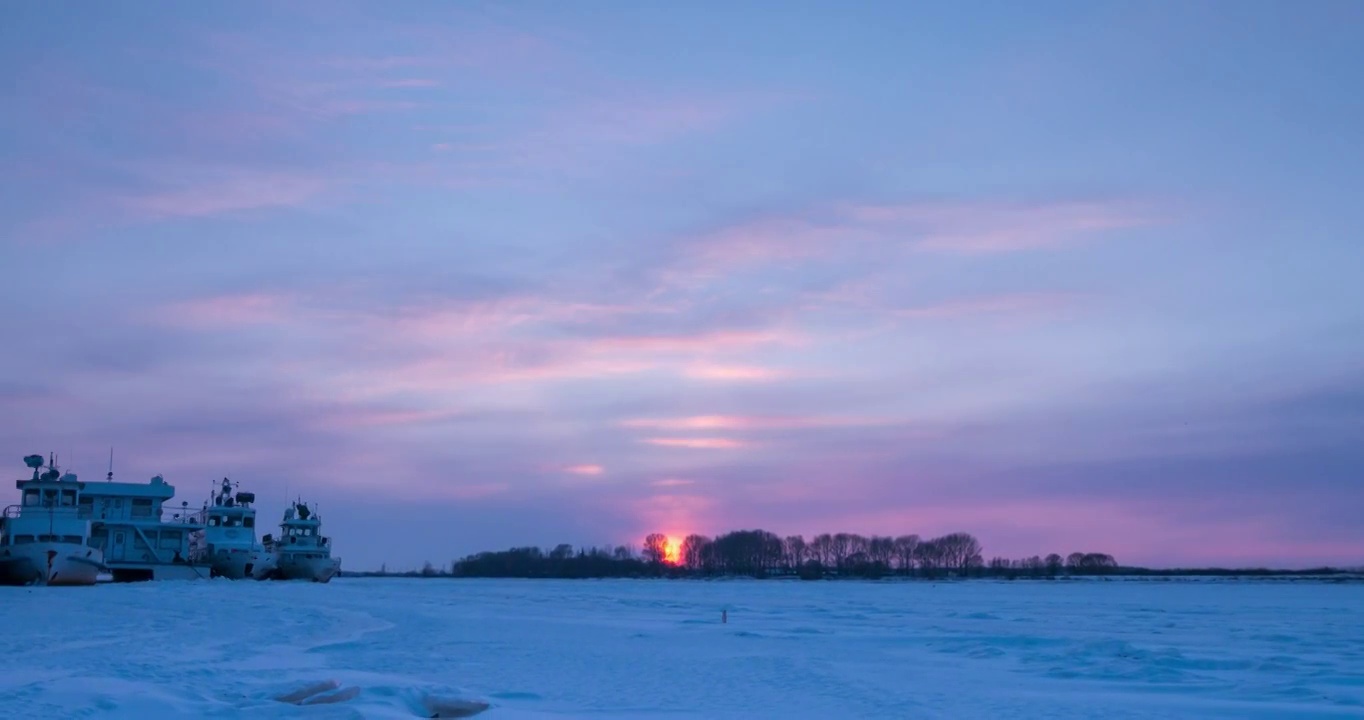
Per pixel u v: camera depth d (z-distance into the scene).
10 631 44.72
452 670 33.03
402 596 94.25
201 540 129.50
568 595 112.56
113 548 114.88
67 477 106.00
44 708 20.69
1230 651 41.19
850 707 26.17
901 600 106.50
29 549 95.88
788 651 40.38
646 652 39.44
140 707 21.36
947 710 25.81
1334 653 40.56
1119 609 85.06
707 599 103.44
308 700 23.41
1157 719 24.66
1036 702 26.94
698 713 25.08
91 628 46.62
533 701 26.75
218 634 44.06
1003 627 57.38
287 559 137.38
